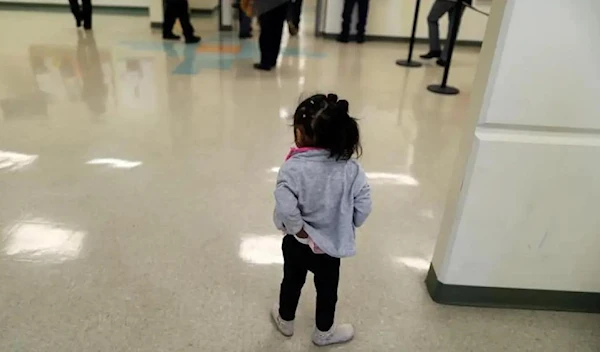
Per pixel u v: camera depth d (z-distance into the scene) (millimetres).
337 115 1183
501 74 1401
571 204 1573
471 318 1714
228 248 2039
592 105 1430
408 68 5719
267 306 1718
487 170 1536
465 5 5582
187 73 4906
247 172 2770
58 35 6492
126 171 2701
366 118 3824
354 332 1615
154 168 2758
